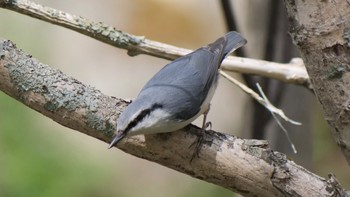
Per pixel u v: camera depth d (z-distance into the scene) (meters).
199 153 6.64
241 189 6.65
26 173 14.20
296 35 6.34
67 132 15.42
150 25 18.47
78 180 14.76
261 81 9.90
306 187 6.48
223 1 9.22
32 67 6.62
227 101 17.27
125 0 18.84
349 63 6.19
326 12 6.15
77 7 18.28
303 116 10.43
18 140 14.68
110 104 6.73
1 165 14.29
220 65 8.15
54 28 17.22
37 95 6.58
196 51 7.98
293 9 6.29
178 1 18.83
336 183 6.46
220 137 6.68
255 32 10.60
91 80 17.19
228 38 8.49
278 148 10.34
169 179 16.06
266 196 6.60
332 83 6.30
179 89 7.25
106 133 6.70
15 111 14.93
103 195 14.95
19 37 16.45
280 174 6.47
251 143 6.57
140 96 6.97
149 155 6.86
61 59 17.14
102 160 15.48
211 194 15.83
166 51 8.17
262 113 9.72
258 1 10.55
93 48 17.69
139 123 6.68
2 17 16.47
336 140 6.61
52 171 14.52
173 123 6.71
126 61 17.80
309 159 10.55
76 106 6.61
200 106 7.41
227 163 6.55
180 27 18.55
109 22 18.25
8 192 14.01
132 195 15.54
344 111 6.34
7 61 6.57
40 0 17.92
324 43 6.21
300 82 8.41
